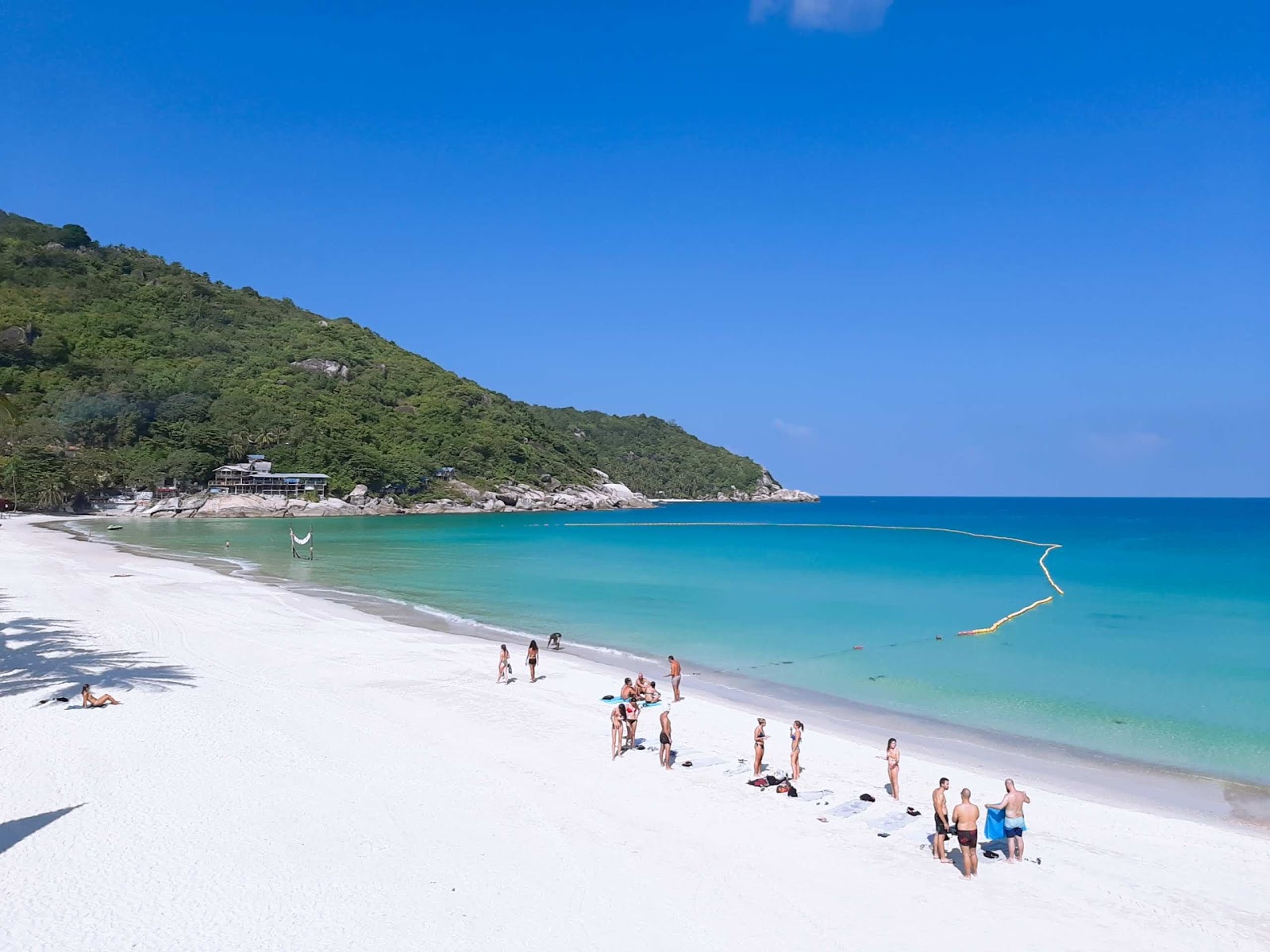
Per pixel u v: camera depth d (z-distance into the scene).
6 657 27.97
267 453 140.25
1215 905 12.86
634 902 12.67
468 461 169.25
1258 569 68.25
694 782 17.91
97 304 164.25
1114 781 19.08
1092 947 11.59
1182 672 30.38
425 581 56.81
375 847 14.37
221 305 193.00
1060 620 42.19
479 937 11.61
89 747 18.84
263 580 54.97
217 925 11.77
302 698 24.05
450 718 22.55
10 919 11.75
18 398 127.00
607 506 196.62
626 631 38.19
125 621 35.41
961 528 139.38
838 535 118.44
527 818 15.81
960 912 12.50
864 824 15.80
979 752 21.08
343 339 199.75
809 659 32.31
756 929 11.95
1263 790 18.61
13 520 105.56
